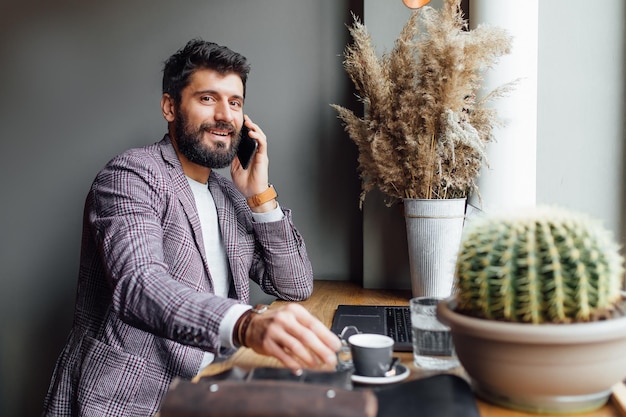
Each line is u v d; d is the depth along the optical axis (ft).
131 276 3.12
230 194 5.13
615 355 1.99
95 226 3.75
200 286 4.23
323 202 6.22
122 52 6.55
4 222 6.82
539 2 5.37
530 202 5.11
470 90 4.43
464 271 2.19
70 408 4.04
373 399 1.87
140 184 4.01
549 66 5.39
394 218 5.72
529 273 1.97
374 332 3.56
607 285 1.98
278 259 4.85
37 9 6.66
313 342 2.53
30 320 6.87
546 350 1.96
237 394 1.89
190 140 4.62
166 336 2.89
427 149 4.53
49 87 6.68
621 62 5.28
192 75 4.58
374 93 4.73
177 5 6.43
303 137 6.23
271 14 6.24
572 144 5.40
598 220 2.16
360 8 6.04
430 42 4.35
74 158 6.68
